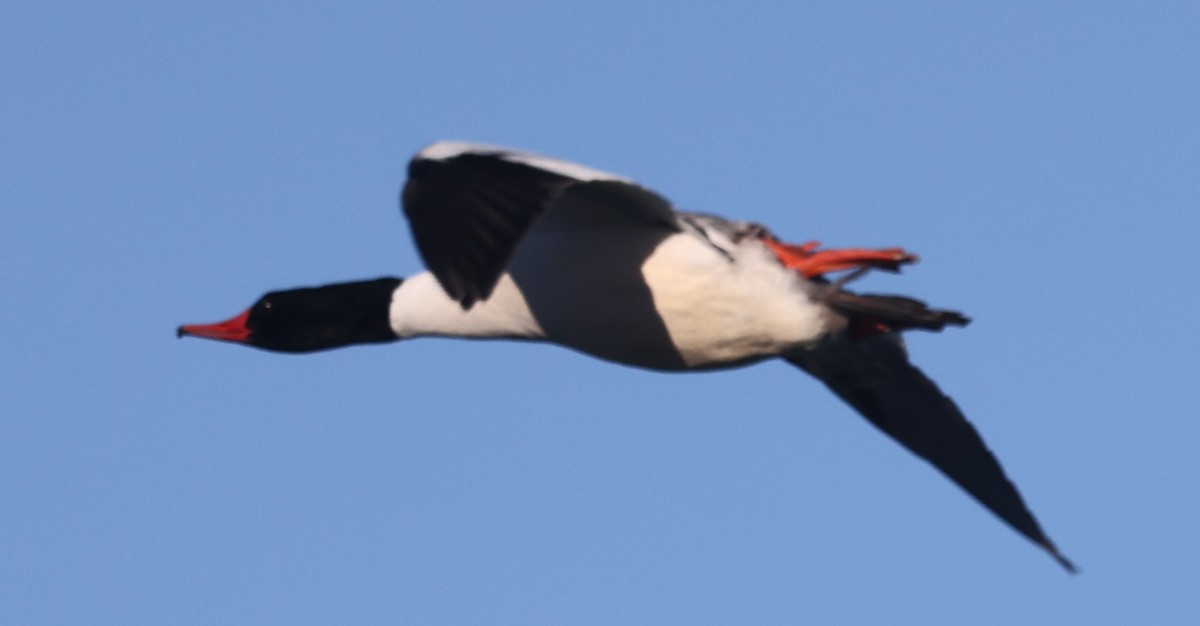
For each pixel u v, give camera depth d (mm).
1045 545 16109
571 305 13883
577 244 13766
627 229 13664
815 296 13734
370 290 15867
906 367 16188
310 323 16125
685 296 13594
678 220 13516
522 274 14000
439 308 15203
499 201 11039
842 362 16219
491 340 14945
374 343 15992
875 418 16688
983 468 16328
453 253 10914
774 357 14070
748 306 13617
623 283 13680
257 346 16312
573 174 11133
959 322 13695
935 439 16516
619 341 13914
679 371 14148
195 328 16469
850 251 13984
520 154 11273
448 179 11211
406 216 11133
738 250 13695
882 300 13695
